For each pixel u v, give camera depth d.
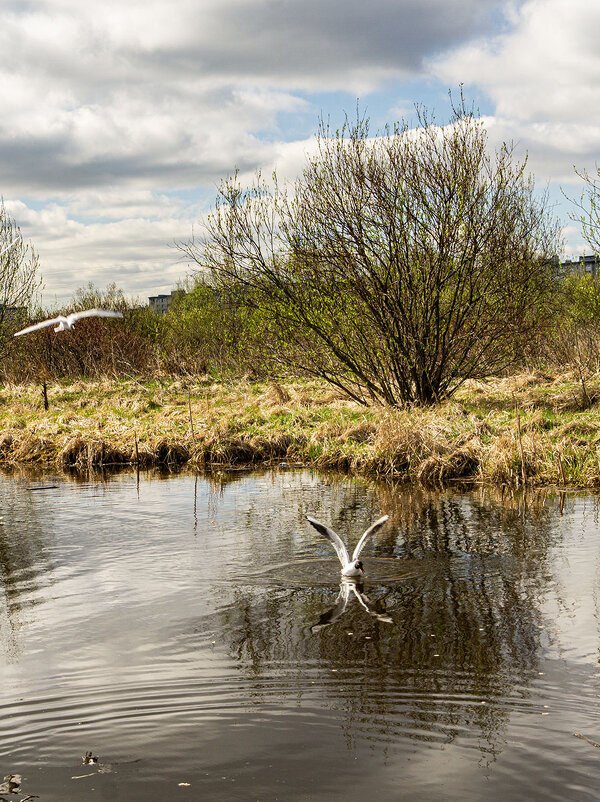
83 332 38.75
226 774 5.58
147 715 6.47
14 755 5.91
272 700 6.68
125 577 10.34
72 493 16.47
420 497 14.95
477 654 7.54
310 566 10.59
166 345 40.69
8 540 12.48
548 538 11.63
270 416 22.92
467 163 20.47
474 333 21.88
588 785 5.32
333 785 5.40
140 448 20.80
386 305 21.12
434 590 9.45
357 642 7.90
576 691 6.71
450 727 6.16
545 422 19.20
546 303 24.34
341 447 19.39
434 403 21.69
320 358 22.61
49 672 7.36
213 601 9.28
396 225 20.61
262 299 22.06
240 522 13.34
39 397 30.20
